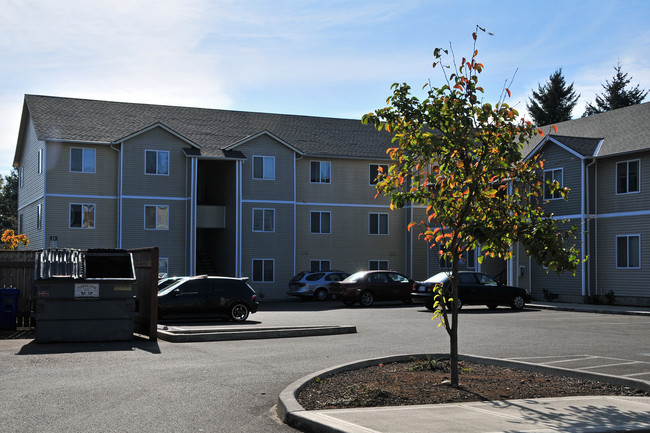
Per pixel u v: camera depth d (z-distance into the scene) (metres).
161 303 22.30
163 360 12.93
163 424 7.68
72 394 9.39
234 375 11.16
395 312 27.89
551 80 75.88
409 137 9.63
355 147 46.09
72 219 38.03
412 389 9.34
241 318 23.20
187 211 39.88
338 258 44.78
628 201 31.95
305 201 44.12
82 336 15.96
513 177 9.84
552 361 13.27
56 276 15.78
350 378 10.33
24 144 45.44
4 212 79.81
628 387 9.77
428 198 9.82
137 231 38.97
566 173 34.31
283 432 7.42
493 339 17.19
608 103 74.19
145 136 39.34
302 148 44.22
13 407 8.51
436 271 45.50
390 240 46.38
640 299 31.11
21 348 14.79
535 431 6.93
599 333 18.91
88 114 41.00
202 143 41.28
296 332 17.75
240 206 40.94
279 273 42.06
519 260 36.75
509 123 9.49
